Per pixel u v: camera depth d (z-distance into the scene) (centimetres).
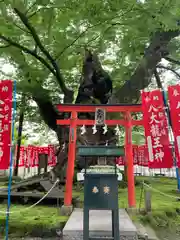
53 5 692
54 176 1082
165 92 668
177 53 1078
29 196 812
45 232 562
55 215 666
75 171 1141
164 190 1152
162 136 643
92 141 1112
